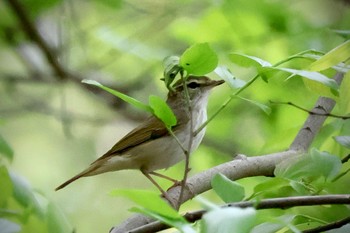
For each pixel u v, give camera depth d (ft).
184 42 44.98
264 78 21.89
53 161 51.83
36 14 44.65
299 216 21.88
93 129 52.95
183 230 16.20
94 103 53.01
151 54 45.37
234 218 15.66
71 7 46.68
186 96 20.84
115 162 31.17
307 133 28.60
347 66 22.71
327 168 21.95
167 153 31.14
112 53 47.70
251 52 42.83
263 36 42.70
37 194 28.19
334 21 43.11
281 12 42.55
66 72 46.88
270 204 19.84
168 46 47.55
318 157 22.09
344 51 21.65
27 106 50.57
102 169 31.24
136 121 49.65
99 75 48.39
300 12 43.29
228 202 18.90
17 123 52.39
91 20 48.62
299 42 42.16
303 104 39.52
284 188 22.65
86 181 49.85
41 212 25.04
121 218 48.70
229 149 44.27
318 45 41.37
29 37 44.98
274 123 40.37
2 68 53.26
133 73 48.78
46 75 49.26
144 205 16.62
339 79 27.22
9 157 24.56
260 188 21.26
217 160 43.86
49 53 45.57
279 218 20.42
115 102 49.47
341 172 25.64
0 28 47.03
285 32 42.39
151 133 31.01
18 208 25.26
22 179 24.89
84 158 51.67
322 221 21.45
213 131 44.65
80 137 52.01
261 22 42.75
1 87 51.83
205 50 20.02
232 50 42.91
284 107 40.01
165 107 19.80
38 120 52.49
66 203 48.83
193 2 47.67
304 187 21.75
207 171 26.13
